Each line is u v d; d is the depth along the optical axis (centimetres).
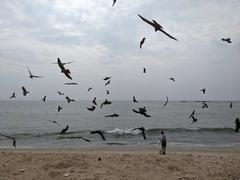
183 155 1947
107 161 1661
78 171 1504
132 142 3575
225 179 1495
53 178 1439
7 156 1803
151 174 1523
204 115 9700
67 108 15338
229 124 6744
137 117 8812
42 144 3431
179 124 6750
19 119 7894
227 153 2447
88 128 5788
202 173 1562
